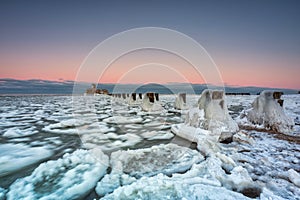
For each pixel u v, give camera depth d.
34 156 3.19
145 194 1.85
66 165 2.73
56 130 5.04
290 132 4.33
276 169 2.45
